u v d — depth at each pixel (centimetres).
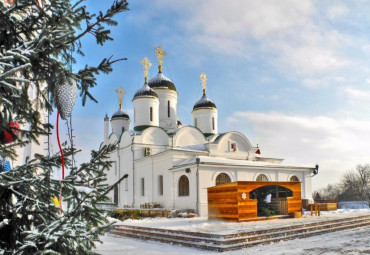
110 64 437
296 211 2064
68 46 395
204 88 4284
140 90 3841
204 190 2505
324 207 2839
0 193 391
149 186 3097
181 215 2369
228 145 3291
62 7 385
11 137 434
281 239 1331
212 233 1242
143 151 3397
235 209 1830
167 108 4003
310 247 1177
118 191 3538
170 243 1341
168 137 3528
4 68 347
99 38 421
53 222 361
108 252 1155
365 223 1877
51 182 394
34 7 436
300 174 3148
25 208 385
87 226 386
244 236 1245
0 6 375
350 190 6594
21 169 407
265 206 2189
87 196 373
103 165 442
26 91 422
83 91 440
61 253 356
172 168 2761
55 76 389
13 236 382
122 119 4253
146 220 2098
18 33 402
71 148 450
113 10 399
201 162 2503
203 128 4106
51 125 455
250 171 2812
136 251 1172
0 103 346
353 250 1100
